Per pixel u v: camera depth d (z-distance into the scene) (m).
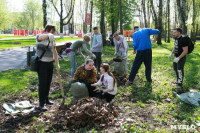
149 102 5.38
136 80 7.49
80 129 3.79
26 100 5.60
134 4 27.59
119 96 5.80
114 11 24.47
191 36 31.52
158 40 29.28
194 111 4.75
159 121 4.21
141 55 6.84
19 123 4.18
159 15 28.77
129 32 42.28
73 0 30.50
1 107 5.02
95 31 7.95
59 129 3.85
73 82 5.42
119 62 7.65
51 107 5.05
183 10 14.89
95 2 22.41
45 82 4.84
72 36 45.28
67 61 11.54
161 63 11.12
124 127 3.86
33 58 4.73
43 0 25.48
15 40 27.09
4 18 48.81
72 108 4.26
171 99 5.57
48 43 4.71
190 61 12.13
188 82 7.08
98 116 3.98
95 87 5.33
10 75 7.89
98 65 8.09
